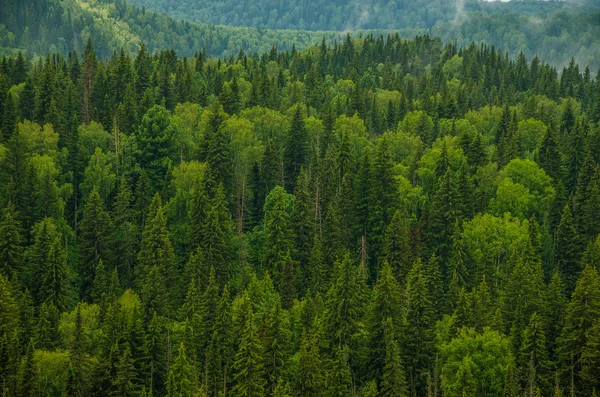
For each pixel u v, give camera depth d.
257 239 145.38
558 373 102.44
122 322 107.44
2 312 106.94
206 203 138.62
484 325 106.31
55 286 124.25
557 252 137.25
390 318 104.19
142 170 150.25
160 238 130.50
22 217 138.00
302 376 98.00
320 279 131.00
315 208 149.75
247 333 100.06
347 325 106.31
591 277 104.31
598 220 141.00
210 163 155.38
